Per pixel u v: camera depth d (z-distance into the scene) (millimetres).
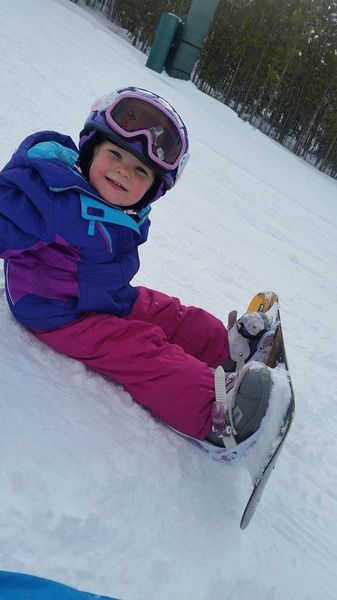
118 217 1784
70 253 1759
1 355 1667
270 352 1988
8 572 1053
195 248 4336
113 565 1216
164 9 34688
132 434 1663
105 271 1834
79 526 1230
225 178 8945
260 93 37625
